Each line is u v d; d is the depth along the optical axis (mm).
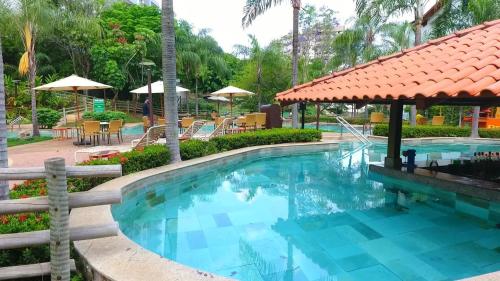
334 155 11422
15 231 3146
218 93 17359
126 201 5602
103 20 26172
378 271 3818
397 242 4605
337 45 21391
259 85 24234
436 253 4297
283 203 6422
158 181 6668
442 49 7477
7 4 13148
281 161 10438
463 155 11430
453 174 7570
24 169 2771
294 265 3957
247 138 10797
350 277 3691
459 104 8133
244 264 3977
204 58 28594
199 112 30422
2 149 3465
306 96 8266
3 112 3488
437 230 5090
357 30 20344
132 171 6633
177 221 5422
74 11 20281
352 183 7977
